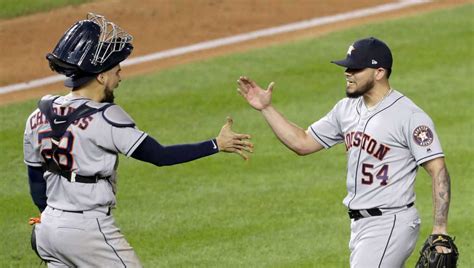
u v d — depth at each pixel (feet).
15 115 154.71
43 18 202.90
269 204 123.24
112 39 77.10
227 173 133.18
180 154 77.46
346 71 83.20
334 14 205.36
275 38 191.21
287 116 151.33
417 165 82.43
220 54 182.39
